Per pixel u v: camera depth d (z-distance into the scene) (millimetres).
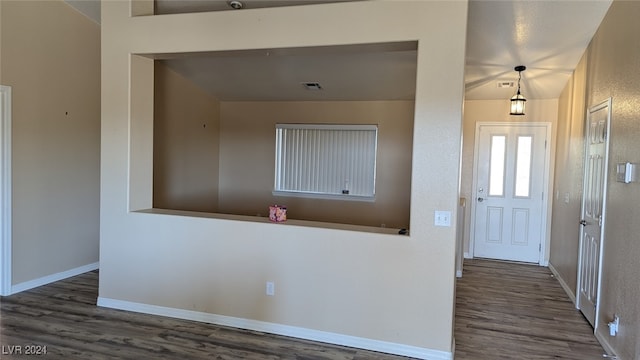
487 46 4219
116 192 3756
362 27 3027
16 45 4047
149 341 3186
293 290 3307
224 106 6520
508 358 3061
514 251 5961
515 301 4289
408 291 3031
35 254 4336
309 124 6184
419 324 3021
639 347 2602
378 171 5934
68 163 4680
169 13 3986
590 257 3740
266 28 3250
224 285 3498
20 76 4102
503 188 5945
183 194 5730
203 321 3570
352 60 4512
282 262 3326
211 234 3516
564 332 3531
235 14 3324
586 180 3959
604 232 3326
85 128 4887
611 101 3293
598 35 3727
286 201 6371
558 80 5020
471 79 5129
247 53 3449
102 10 3682
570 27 3777
